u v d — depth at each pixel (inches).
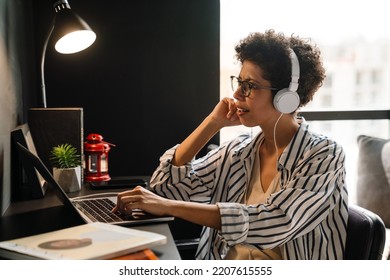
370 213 51.2
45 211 50.2
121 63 87.5
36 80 85.0
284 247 52.2
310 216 48.8
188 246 89.5
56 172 61.6
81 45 69.1
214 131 61.9
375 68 106.3
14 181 58.5
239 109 54.9
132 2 86.7
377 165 91.6
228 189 59.6
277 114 54.1
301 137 54.1
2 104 52.6
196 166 61.7
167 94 89.8
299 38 55.7
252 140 58.9
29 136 64.2
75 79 86.4
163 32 88.4
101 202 53.8
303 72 54.0
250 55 53.2
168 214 46.8
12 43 61.1
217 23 89.9
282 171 53.9
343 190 53.0
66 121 65.9
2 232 41.2
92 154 69.0
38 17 83.7
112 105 88.0
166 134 90.5
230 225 46.6
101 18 86.0
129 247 34.2
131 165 90.0
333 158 51.4
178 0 88.2
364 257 49.8
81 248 33.8
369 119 103.3
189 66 89.9
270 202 49.2
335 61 104.6
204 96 90.9
